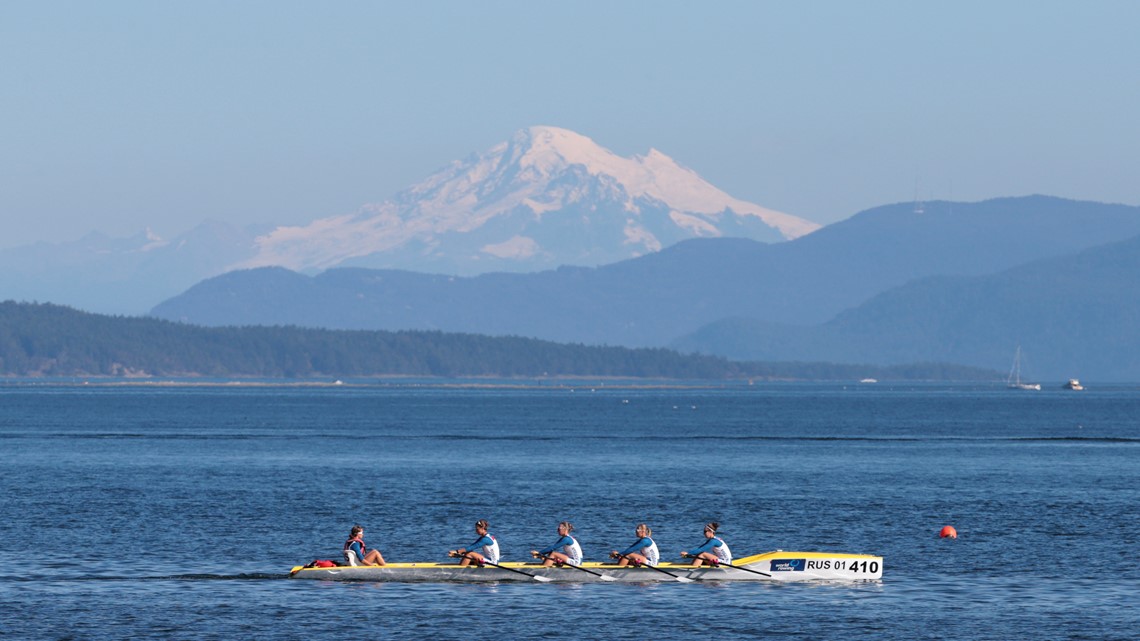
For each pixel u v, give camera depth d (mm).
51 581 194125
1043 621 170375
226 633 162625
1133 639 161500
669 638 161375
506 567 193500
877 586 193125
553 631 164375
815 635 163125
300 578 194500
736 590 189500
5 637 160500
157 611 173875
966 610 176875
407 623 168000
